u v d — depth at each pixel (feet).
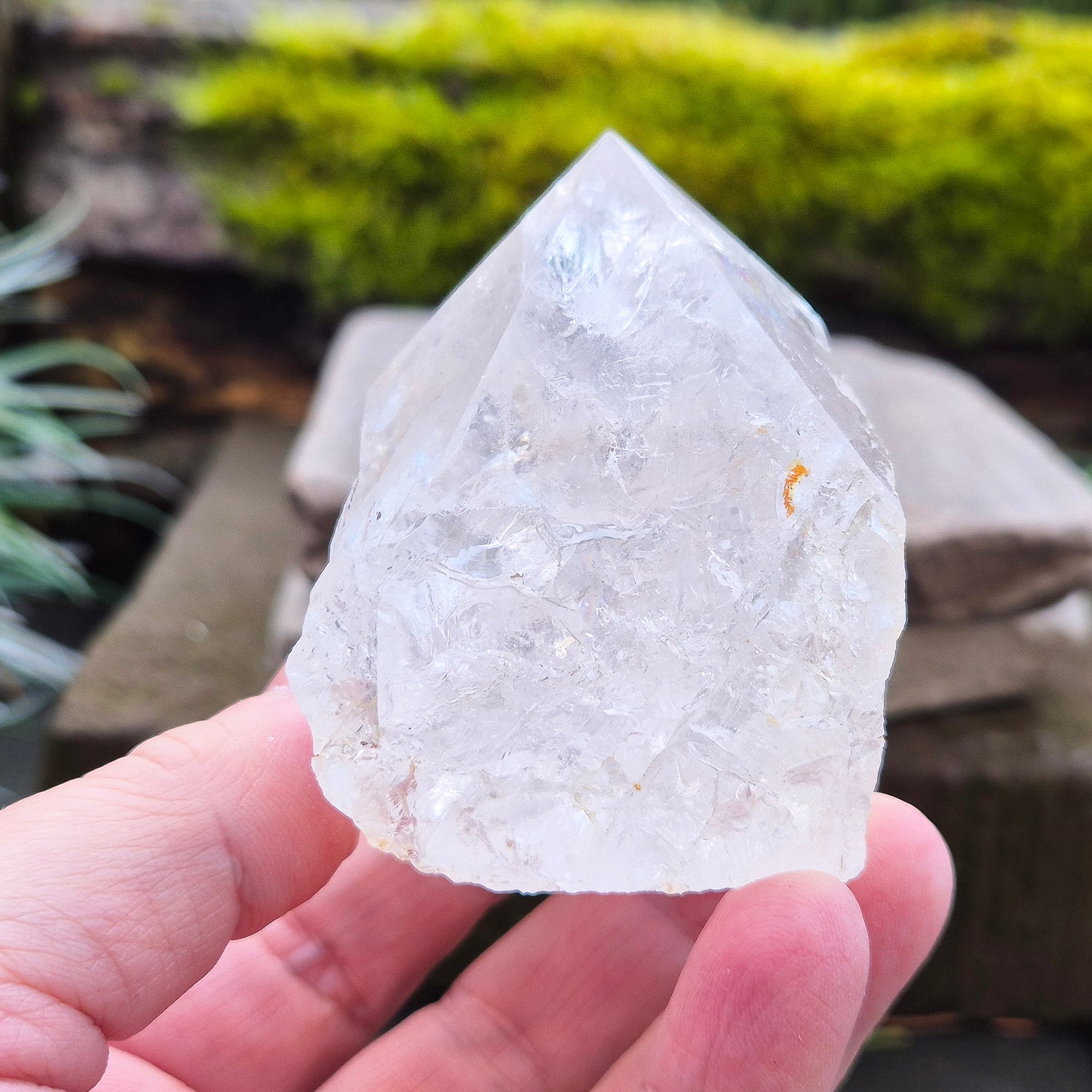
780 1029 0.28
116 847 0.29
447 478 0.29
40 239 0.73
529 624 0.30
